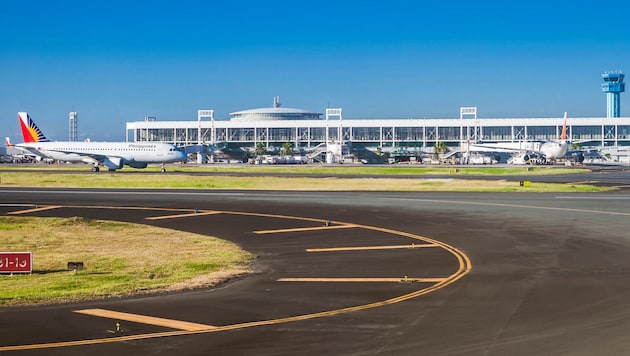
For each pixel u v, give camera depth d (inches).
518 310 805.9
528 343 658.2
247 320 767.1
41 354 631.2
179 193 2785.4
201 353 633.6
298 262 1218.6
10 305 848.9
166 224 1801.2
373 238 1514.5
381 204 2263.8
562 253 1272.1
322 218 1888.5
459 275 1060.5
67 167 6318.9
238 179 3796.8
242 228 1710.1
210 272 1114.1
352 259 1242.6
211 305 851.4
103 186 3275.1
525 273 1069.8
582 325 728.3
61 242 1489.9
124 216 1979.6
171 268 1155.9
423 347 647.8
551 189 2999.5
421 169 5807.1
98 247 1414.9
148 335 698.8
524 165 7327.8
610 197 2527.1
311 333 705.6
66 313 803.4
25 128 5772.6
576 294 902.4
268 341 674.8
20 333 706.8
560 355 618.2
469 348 642.2
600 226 1669.5
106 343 668.1
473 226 1689.2
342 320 763.4
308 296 908.6
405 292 928.9
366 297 896.9
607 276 1037.8
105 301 876.6
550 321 748.0
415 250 1337.4
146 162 5442.9
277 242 1477.6
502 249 1330.0
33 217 1953.7
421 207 2159.2
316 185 3297.2
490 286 965.2
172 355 627.8
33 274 1099.9
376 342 666.8
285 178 3922.2
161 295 919.0
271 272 1115.9
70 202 2400.3
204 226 1755.7
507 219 1828.2
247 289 964.6
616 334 689.6
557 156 7824.8
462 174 4751.5
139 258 1270.9
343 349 643.5
